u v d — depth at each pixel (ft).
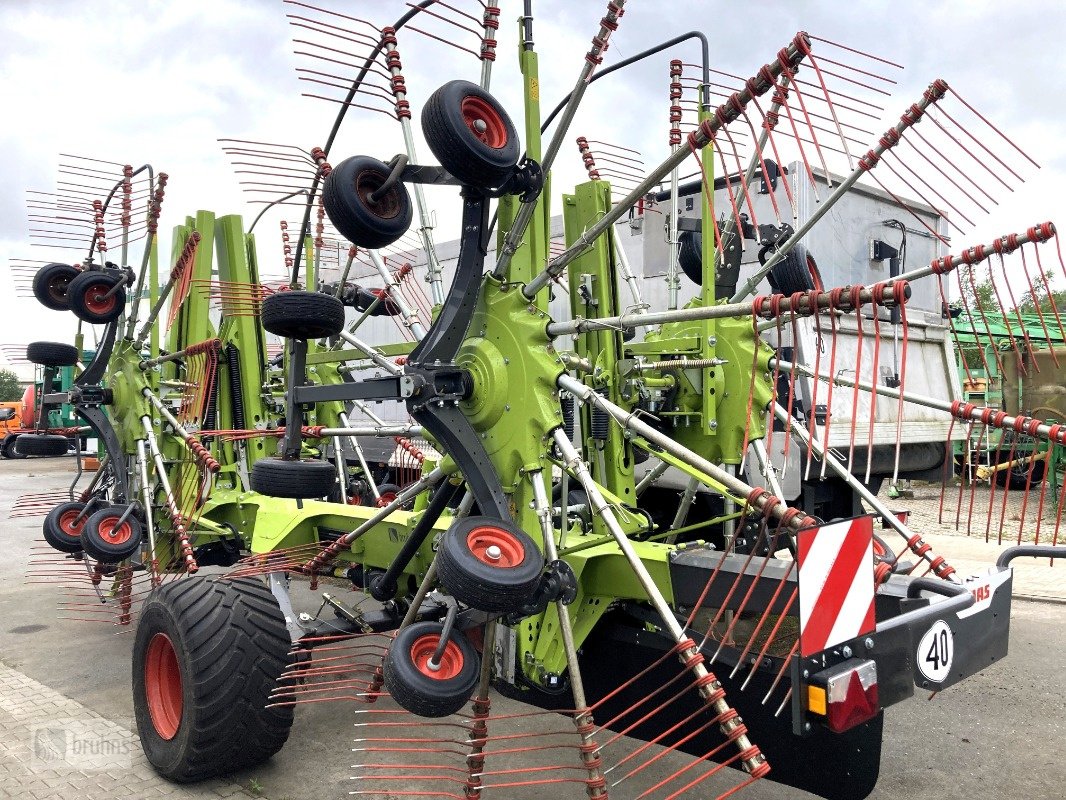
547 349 8.71
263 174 13.98
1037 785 10.77
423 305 21.22
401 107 10.11
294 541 13.66
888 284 5.83
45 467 65.36
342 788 10.55
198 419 16.01
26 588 21.86
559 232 21.44
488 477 8.75
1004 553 8.77
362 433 11.73
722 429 12.46
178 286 17.56
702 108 12.75
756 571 9.02
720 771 11.01
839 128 7.18
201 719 9.86
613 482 12.74
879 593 8.50
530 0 9.62
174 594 10.52
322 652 14.82
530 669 9.97
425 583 9.32
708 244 12.29
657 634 10.02
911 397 9.27
